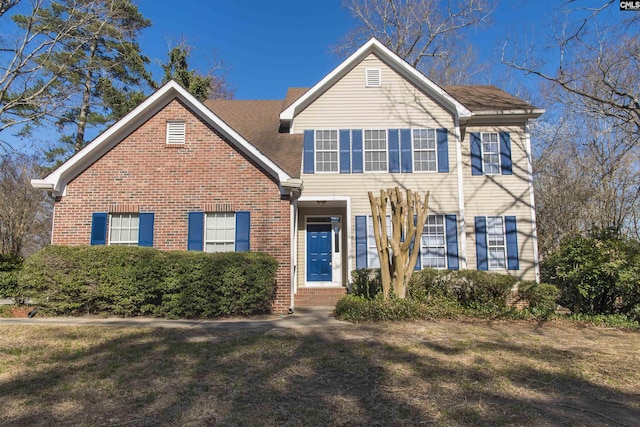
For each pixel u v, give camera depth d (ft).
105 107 80.12
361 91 50.93
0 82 61.16
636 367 21.33
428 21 90.17
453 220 48.32
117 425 13.89
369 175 49.14
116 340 24.93
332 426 13.93
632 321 33.94
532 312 35.73
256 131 51.31
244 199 38.52
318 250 51.42
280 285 36.99
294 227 41.39
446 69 97.40
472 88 61.00
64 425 13.84
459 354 22.91
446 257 47.62
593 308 36.86
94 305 32.96
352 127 50.21
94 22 67.51
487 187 49.80
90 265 32.55
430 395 16.80
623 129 53.11
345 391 17.16
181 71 83.82
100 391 16.93
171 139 39.63
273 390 17.21
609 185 73.20
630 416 15.14
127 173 38.93
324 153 49.70
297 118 50.52
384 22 92.12
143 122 39.78
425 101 50.62
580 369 20.76
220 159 39.11
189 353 22.36
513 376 19.43
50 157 83.56
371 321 31.60
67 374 18.93
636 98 47.62
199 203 38.58
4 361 20.66
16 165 89.35
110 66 74.54
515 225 48.93
